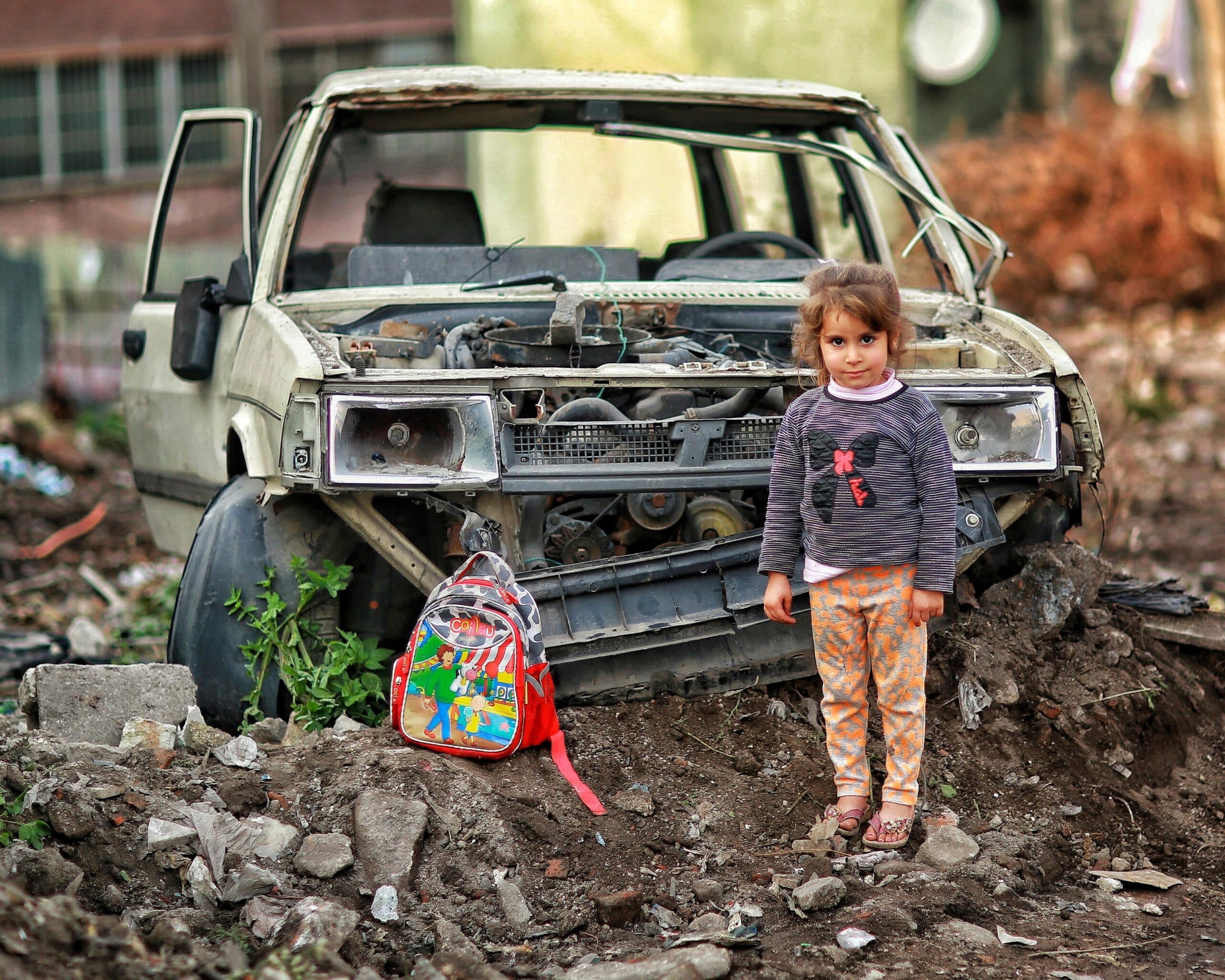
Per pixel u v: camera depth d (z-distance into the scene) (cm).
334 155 955
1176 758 643
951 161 2856
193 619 628
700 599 607
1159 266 2677
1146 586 742
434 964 443
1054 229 2742
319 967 436
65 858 483
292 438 580
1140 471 1504
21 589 1117
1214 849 573
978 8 2748
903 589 525
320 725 611
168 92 2689
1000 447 613
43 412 1883
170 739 569
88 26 2684
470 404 582
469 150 1633
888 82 2206
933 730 612
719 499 652
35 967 398
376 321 707
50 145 2714
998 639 648
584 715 597
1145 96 3169
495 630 566
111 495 1566
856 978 448
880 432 518
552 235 1448
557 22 1953
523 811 529
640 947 470
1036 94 3178
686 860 525
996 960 464
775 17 2077
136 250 2591
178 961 421
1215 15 2706
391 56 2633
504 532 607
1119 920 506
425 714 563
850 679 543
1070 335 2439
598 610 598
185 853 491
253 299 740
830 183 954
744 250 920
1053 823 570
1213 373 2050
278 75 2661
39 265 2169
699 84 846
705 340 727
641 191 1387
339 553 646
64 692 581
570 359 651
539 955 464
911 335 539
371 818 509
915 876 518
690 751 589
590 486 593
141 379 900
